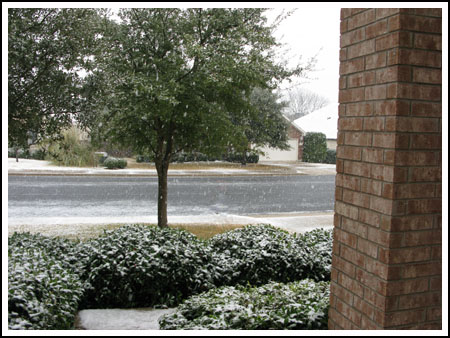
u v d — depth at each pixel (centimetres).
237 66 662
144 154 817
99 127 708
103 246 493
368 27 227
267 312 315
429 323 215
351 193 239
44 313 316
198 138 745
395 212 207
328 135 3859
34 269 379
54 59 581
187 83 687
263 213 1227
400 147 206
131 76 646
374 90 221
